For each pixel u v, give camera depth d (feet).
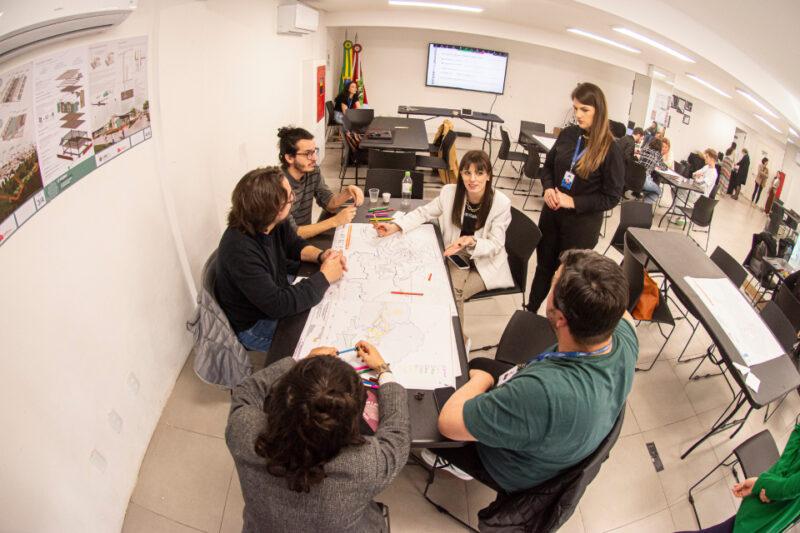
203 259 8.83
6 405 3.69
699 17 9.06
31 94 3.90
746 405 8.57
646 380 8.98
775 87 10.43
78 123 4.71
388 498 6.20
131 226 6.07
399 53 27.86
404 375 4.71
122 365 5.88
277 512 3.11
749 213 21.15
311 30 15.21
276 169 5.88
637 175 16.37
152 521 5.80
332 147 22.88
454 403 4.14
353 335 5.23
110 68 5.26
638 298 8.39
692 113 25.40
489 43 27.35
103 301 5.38
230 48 9.59
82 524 4.79
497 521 4.37
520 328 6.66
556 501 4.02
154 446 6.74
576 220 8.64
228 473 6.46
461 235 8.23
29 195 3.98
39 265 4.17
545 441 3.60
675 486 6.91
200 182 8.47
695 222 15.06
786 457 4.94
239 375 6.54
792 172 17.30
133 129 5.98
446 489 6.38
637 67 20.77
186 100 7.64
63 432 4.51
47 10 3.46
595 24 13.50
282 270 6.68
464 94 28.78
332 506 3.06
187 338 8.29
